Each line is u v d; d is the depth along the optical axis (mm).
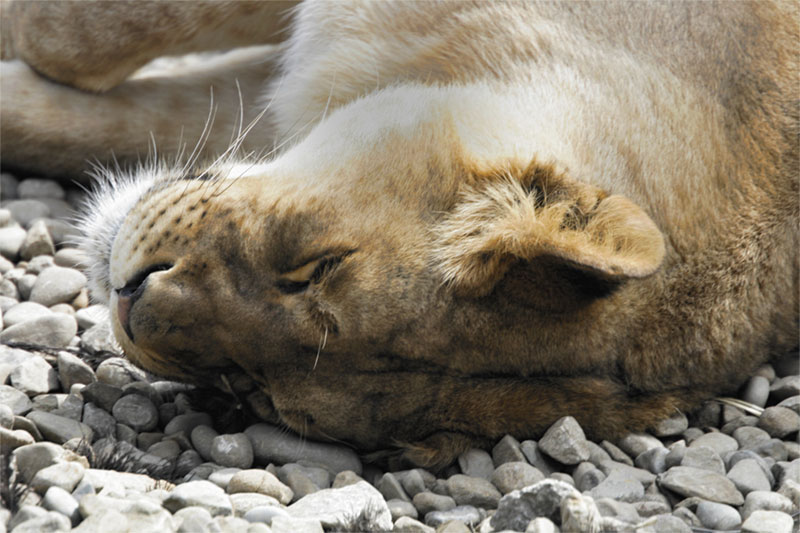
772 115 7613
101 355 7652
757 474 6570
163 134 9547
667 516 5977
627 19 7801
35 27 9156
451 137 6570
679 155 7102
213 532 5289
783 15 8000
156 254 6211
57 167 9789
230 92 9586
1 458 5652
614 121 7074
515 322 6344
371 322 6148
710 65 7641
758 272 7336
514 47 7660
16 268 9000
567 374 6629
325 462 6555
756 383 7711
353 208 6273
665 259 6801
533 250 5898
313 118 8242
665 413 7078
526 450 6594
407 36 8016
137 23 9023
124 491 5750
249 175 6586
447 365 6375
